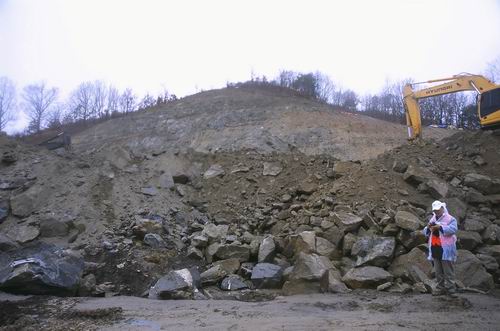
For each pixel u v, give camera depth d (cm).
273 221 1246
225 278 966
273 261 1029
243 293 893
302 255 909
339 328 590
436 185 1156
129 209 1315
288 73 4188
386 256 922
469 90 1545
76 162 1505
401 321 626
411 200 1130
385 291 853
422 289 834
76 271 926
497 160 1335
